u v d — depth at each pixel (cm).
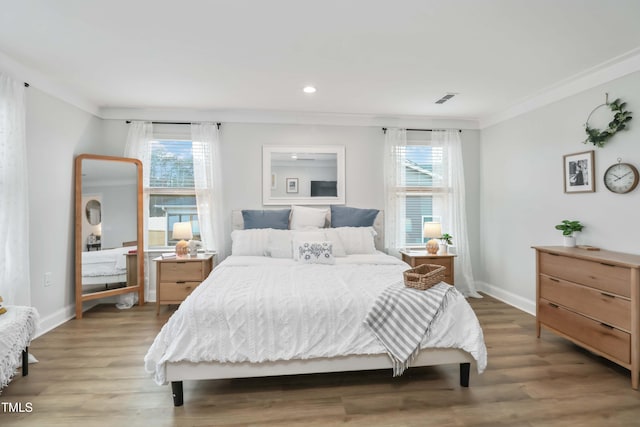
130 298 386
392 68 283
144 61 268
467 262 434
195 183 404
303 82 314
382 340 201
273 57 262
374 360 204
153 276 409
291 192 425
